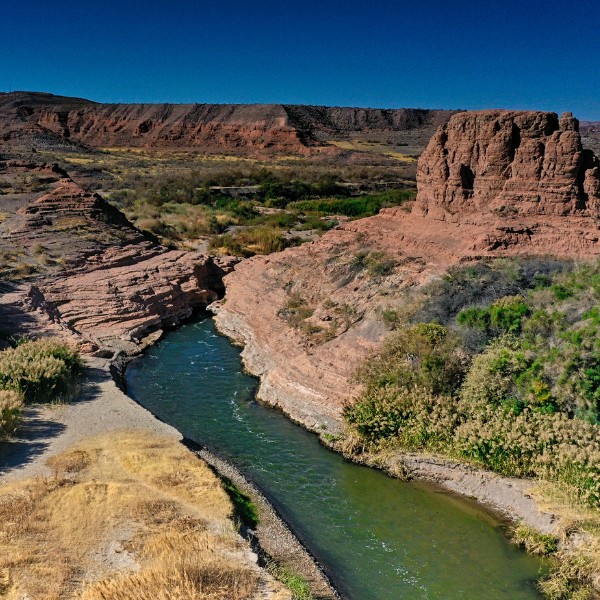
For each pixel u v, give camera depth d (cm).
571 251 2617
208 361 3086
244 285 3806
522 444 1870
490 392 2062
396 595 1523
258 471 2084
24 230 4419
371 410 2188
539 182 2773
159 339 3406
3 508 1625
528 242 2709
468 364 2212
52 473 1836
